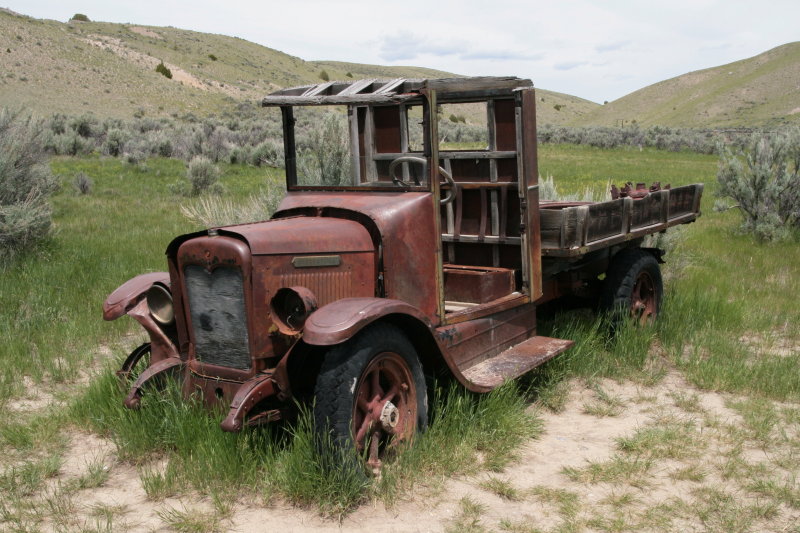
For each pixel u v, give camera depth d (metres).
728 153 13.17
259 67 139.12
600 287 6.54
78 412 4.77
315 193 4.80
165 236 11.65
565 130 61.56
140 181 21.22
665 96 165.38
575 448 4.42
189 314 4.09
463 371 4.70
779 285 8.54
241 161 27.61
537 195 5.30
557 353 5.18
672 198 7.00
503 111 5.38
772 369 5.56
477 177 5.63
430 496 3.75
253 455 3.98
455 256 5.89
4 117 11.32
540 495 3.78
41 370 5.76
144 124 44.81
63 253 9.86
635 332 6.07
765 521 3.54
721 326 6.86
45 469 4.05
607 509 3.64
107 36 122.25
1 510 3.63
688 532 3.43
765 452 4.34
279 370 3.77
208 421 4.09
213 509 3.62
